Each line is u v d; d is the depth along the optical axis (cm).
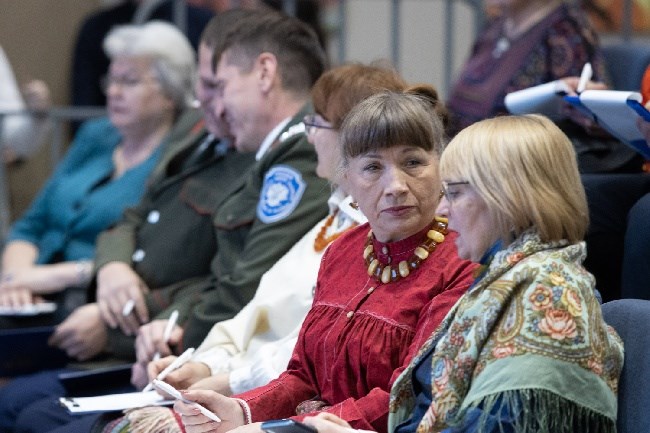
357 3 1090
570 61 774
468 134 409
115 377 641
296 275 575
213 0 1137
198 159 730
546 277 389
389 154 454
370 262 477
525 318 386
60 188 869
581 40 779
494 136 404
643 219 511
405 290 461
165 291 702
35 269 812
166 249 713
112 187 842
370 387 458
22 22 1207
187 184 723
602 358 397
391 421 428
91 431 552
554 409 381
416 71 1075
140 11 1105
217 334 591
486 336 394
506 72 783
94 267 737
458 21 1067
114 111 832
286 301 572
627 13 935
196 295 670
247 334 580
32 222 884
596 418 392
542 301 386
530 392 380
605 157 587
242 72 657
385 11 1085
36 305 795
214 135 718
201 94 704
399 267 464
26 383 698
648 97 524
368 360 457
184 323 662
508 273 396
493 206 400
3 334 728
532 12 789
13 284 806
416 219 457
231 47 659
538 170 399
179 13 1022
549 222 396
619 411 419
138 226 750
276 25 659
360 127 454
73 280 803
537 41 779
